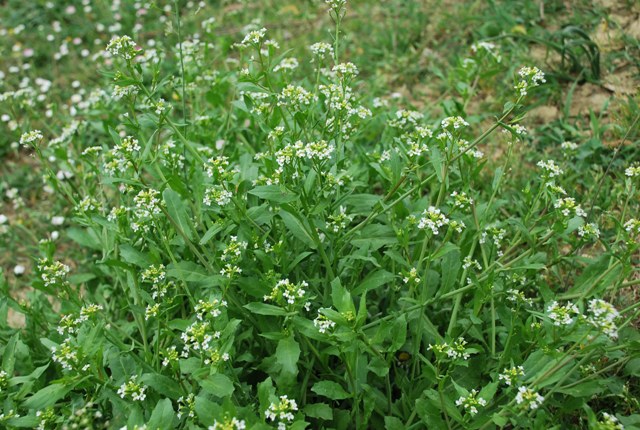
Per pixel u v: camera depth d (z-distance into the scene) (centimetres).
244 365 51
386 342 49
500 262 51
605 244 46
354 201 51
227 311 50
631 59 75
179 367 46
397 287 52
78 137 78
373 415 48
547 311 44
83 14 116
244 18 106
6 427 47
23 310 56
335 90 53
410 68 88
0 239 76
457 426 44
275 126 54
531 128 74
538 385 41
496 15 86
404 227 49
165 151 55
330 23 101
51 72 103
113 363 49
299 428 39
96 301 63
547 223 58
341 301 41
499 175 54
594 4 83
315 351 47
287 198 44
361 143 73
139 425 42
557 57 81
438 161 48
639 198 62
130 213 59
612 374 49
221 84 69
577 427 47
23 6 120
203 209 49
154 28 108
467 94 69
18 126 76
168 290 55
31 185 84
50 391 45
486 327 51
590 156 68
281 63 60
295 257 51
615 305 54
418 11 96
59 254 75
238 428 38
